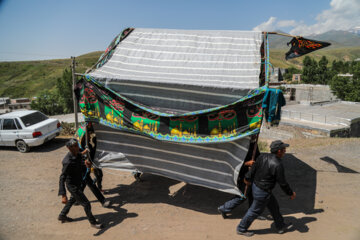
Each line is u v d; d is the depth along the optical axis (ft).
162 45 21.49
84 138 20.08
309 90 165.48
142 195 20.11
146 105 17.31
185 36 21.93
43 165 27.86
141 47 21.72
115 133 18.75
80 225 15.88
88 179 17.13
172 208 17.81
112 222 16.15
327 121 69.62
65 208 16.12
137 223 15.92
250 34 20.81
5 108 242.37
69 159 14.79
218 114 15.35
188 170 17.28
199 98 16.05
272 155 13.25
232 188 15.76
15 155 32.12
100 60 21.08
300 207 17.12
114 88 17.90
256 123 14.46
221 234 14.32
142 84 17.16
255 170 13.64
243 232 14.05
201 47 20.47
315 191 19.62
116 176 24.31
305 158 28.17
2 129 33.63
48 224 16.05
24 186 22.17
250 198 15.51
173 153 17.46
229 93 15.30
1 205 18.65
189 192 20.38
